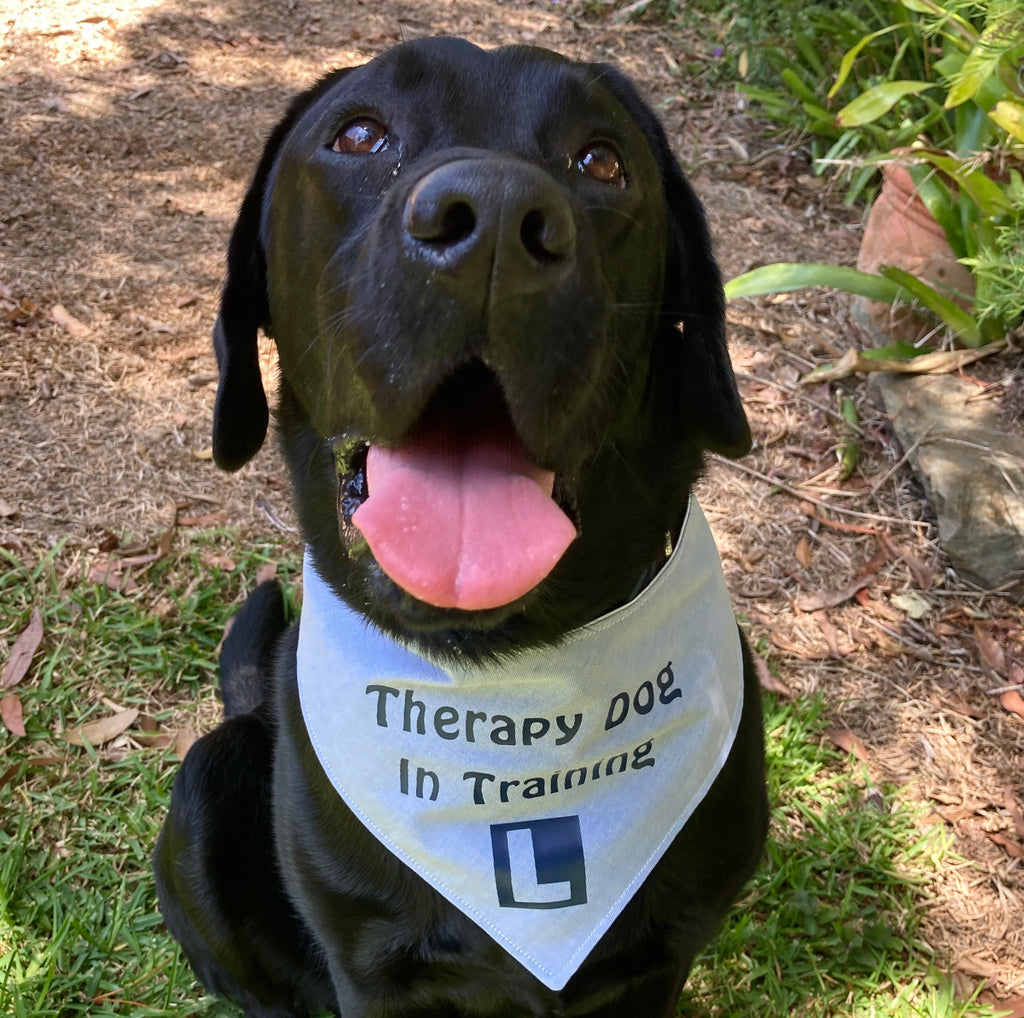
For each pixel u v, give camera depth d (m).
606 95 0.42
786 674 0.75
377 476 0.37
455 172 0.31
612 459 0.44
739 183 1.27
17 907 0.60
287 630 0.57
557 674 0.45
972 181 0.88
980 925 0.62
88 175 1.21
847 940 0.60
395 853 0.46
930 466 0.84
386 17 1.61
